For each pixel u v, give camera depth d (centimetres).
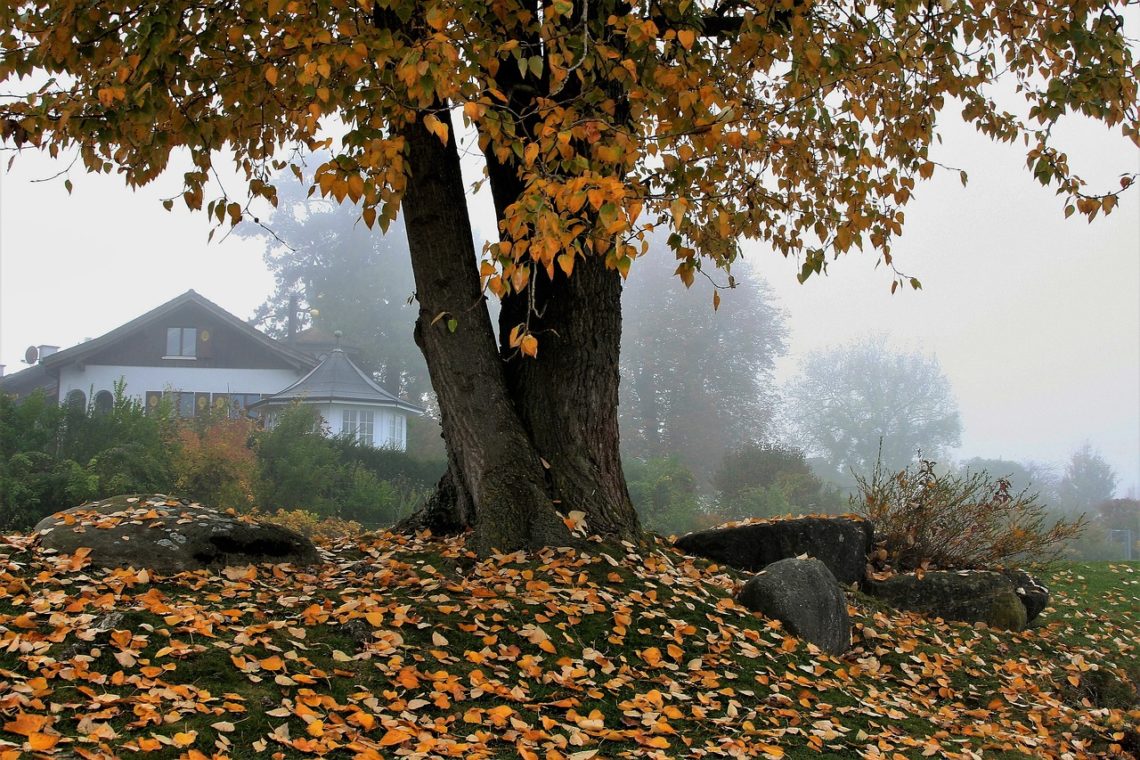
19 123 652
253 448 2264
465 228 807
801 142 920
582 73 616
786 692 585
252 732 410
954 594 899
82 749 355
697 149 554
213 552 657
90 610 511
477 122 568
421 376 6188
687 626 624
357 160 550
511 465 760
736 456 3475
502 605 602
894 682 679
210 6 631
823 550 898
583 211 615
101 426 1936
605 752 455
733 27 794
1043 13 797
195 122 654
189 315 3953
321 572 700
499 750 439
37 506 1744
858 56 830
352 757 406
